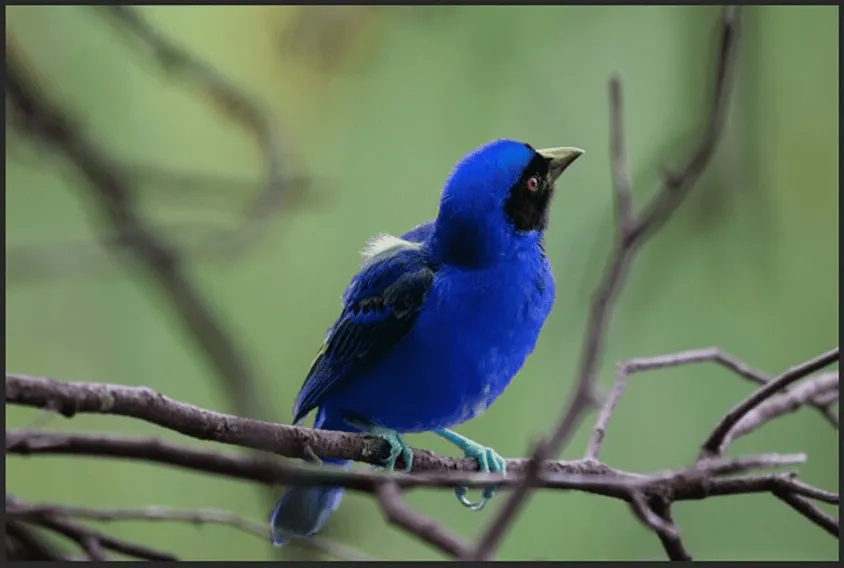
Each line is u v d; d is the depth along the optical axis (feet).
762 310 35.14
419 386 33.06
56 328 37.01
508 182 32.55
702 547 35.55
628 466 34.83
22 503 18.43
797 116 35.24
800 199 35.17
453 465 31.58
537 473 14.38
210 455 14.83
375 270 33.71
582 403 17.31
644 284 35.45
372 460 29.12
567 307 35.47
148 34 36.11
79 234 38.27
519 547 34.78
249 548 36.70
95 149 34.60
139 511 19.58
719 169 35.42
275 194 36.35
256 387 31.27
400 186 37.40
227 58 38.40
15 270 36.35
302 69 38.40
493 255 32.42
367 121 37.88
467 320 32.37
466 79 37.47
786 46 35.37
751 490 24.43
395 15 38.32
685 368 35.45
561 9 36.99
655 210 20.53
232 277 37.32
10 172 38.01
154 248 33.37
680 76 35.06
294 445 20.11
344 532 35.40
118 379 36.65
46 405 16.42
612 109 21.83
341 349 33.78
